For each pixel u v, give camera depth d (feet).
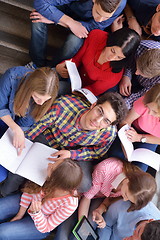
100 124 6.41
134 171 6.84
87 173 7.29
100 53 7.38
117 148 8.03
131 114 7.47
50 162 6.77
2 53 8.69
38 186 6.73
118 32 6.73
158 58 6.59
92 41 7.47
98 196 7.79
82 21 7.71
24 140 6.69
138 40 6.79
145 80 7.94
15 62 8.77
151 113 6.72
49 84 5.70
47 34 7.88
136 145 8.08
